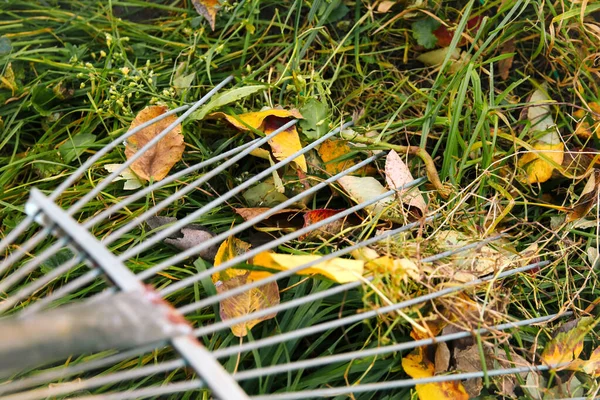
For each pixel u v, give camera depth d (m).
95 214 0.78
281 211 0.75
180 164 0.80
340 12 0.88
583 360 0.69
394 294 0.64
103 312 0.50
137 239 0.74
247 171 0.81
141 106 0.85
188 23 0.89
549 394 0.68
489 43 0.86
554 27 0.85
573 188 0.79
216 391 0.52
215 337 0.70
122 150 0.80
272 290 0.70
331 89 0.87
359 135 0.79
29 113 0.85
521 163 0.80
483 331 0.67
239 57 0.88
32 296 0.73
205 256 0.75
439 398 0.67
